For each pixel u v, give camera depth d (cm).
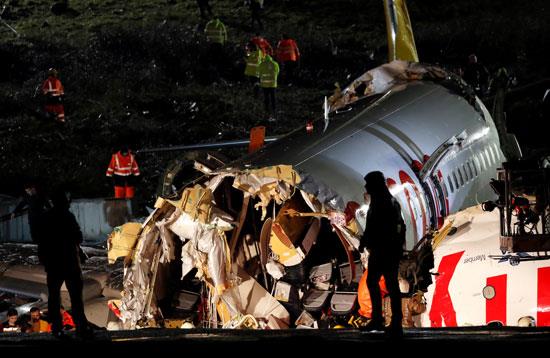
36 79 14138
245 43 16150
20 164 10888
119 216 8762
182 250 4984
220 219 4816
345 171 4997
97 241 8712
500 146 7094
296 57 14600
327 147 5259
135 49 15375
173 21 17262
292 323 5019
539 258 4406
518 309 4462
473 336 3331
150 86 13962
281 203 4841
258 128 6125
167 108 13188
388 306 4547
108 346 3222
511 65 15150
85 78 14100
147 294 5094
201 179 5059
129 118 12662
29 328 5509
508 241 4225
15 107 13062
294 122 12625
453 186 5850
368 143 5438
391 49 8531
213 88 14225
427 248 4969
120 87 13838
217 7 18625
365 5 18838
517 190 4834
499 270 4581
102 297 6644
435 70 7050
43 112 12812
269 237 4962
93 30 16825
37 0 19075
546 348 2956
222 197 5216
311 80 14825
